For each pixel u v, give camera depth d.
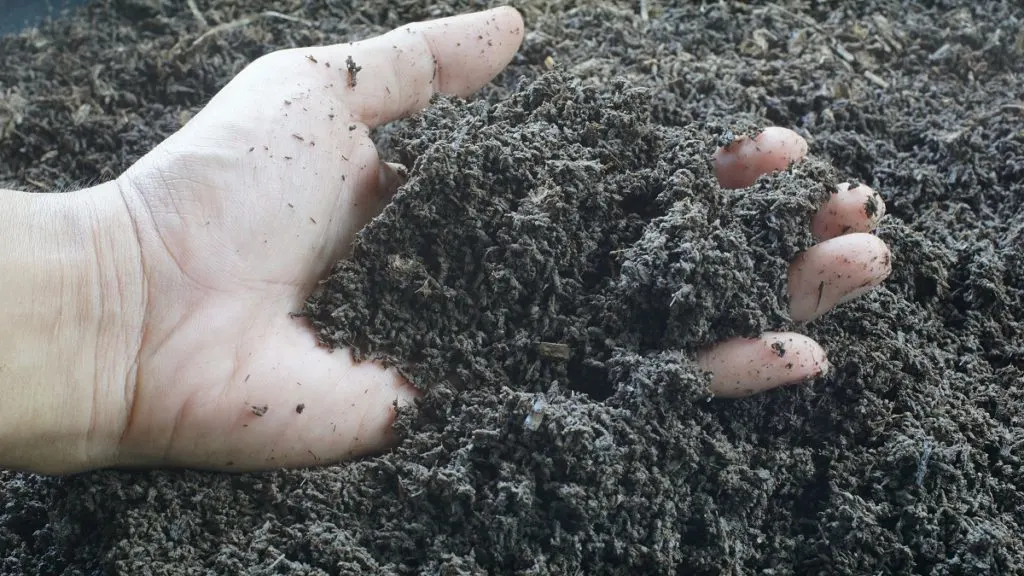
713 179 0.28
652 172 0.29
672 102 0.34
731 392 0.27
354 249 0.27
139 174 0.26
